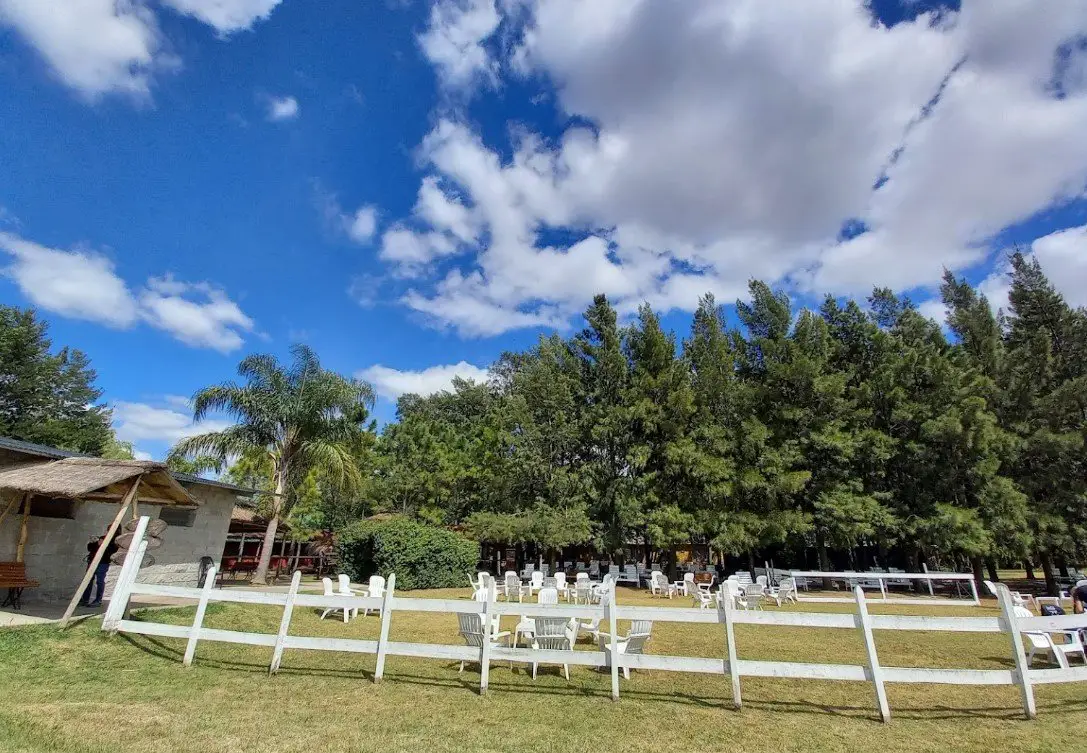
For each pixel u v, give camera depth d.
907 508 27.77
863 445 28.39
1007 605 6.88
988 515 26.66
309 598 8.61
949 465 27.58
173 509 17.88
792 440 28.44
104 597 14.40
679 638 12.29
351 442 23.61
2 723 5.86
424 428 35.16
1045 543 26.92
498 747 5.66
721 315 34.75
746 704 7.20
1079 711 6.93
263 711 6.60
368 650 8.01
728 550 27.62
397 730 6.09
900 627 6.86
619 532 28.70
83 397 48.16
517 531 27.61
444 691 7.60
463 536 28.69
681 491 28.33
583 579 19.34
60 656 8.49
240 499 23.73
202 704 6.80
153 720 6.19
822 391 28.62
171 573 17.62
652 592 24.55
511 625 13.99
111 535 10.59
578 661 7.46
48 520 13.91
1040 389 29.84
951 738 5.95
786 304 31.80
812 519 27.36
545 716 6.63
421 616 15.19
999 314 35.41
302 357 22.97
